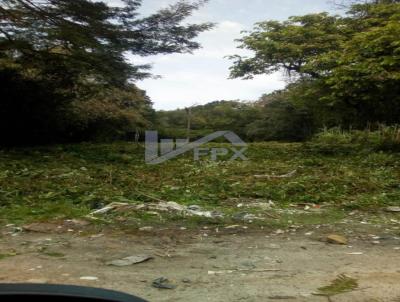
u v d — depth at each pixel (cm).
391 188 968
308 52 2338
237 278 423
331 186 955
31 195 813
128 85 1945
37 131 1836
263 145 2148
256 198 868
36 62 1766
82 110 2347
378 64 1440
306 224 662
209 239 571
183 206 758
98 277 418
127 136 3147
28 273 425
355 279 421
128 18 1595
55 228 604
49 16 1517
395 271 446
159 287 396
